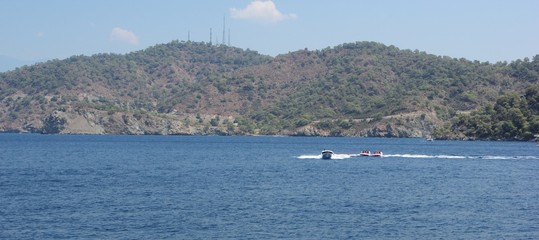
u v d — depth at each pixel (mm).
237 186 114000
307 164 172875
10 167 159000
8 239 69188
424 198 99312
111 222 77562
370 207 89625
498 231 73938
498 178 133125
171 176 134000
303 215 82750
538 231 74000
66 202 92938
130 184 116812
